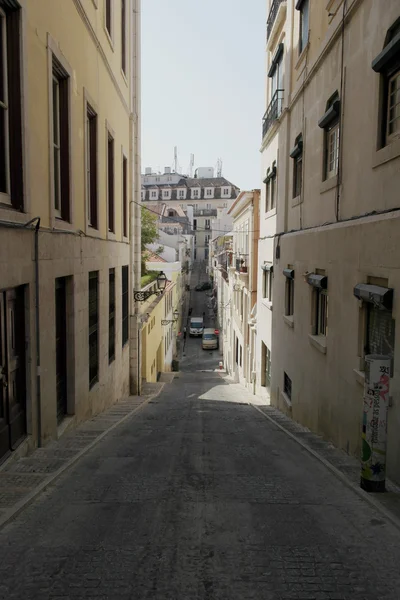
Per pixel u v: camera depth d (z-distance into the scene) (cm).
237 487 514
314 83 973
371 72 658
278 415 1207
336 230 799
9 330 577
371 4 658
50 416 709
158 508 439
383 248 600
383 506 449
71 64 796
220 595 290
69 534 376
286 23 1251
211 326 5159
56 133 779
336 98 838
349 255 732
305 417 1012
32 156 615
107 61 1110
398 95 597
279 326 1335
